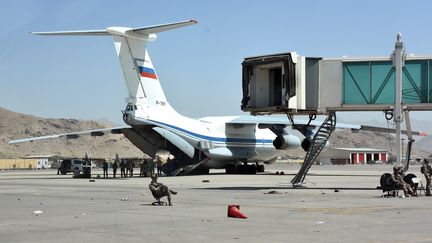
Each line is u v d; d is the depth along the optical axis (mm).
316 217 15242
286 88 26281
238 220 14688
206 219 14953
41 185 32500
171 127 44438
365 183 33656
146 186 31094
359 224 13750
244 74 27922
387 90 27141
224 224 13883
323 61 27688
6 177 47125
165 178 41969
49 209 17797
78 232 12625
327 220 14555
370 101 27297
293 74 26297
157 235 12133
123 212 16812
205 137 47531
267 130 54438
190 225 13727
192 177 44094
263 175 49062
